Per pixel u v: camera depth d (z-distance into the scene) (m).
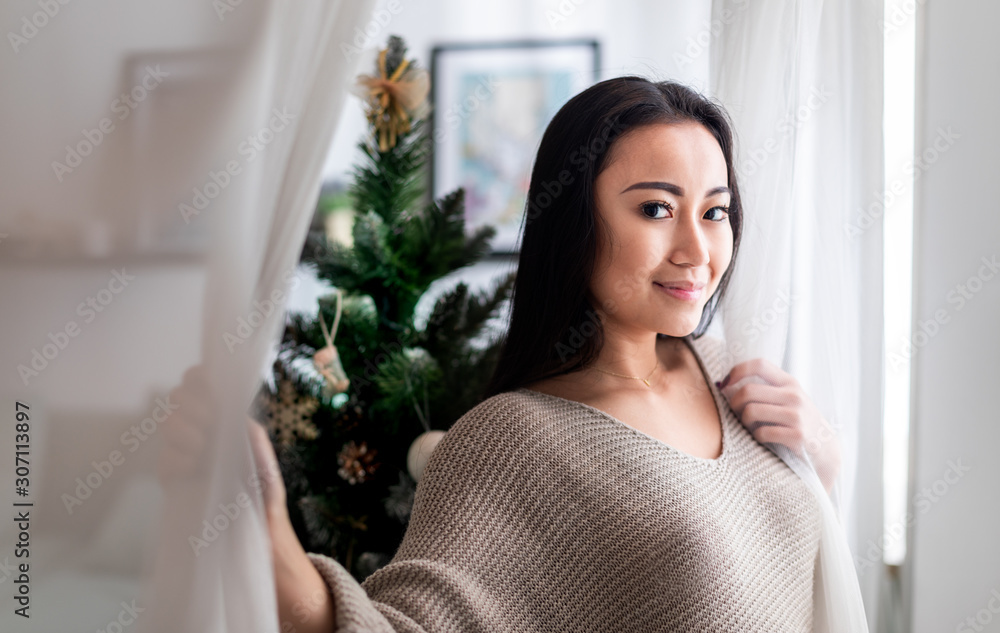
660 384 0.89
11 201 0.59
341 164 2.06
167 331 0.59
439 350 1.15
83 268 0.59
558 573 0.75
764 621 0.77
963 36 1.15
